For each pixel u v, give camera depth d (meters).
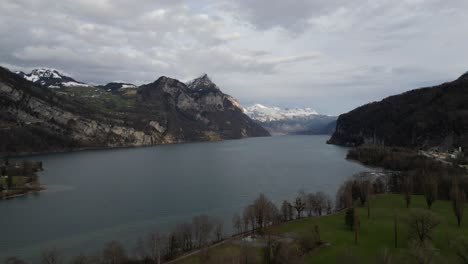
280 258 88.25
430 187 145.25
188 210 164.00
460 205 113.88
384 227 115.25
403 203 151.62
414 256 78.00
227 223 140.12
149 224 142.62
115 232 133.25
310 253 96.06
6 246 120.75
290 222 132.38
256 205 126.12
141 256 106.12
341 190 164.50
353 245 99.75
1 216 159.00
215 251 100.75
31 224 145.88
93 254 108.81
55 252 107.38
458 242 83.31
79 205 177.62
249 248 102.38
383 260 79.75
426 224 94.94
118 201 185.25
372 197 166.62
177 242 109.56
